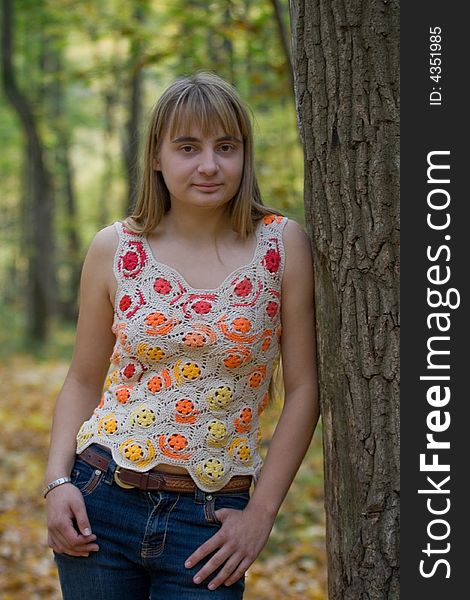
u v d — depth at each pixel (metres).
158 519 2.09
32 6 10.29
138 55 6.71
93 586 2.13
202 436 2.09
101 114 20.38
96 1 8.58
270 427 5.36
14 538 5.25
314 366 2.21
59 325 20.34
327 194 2.11
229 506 2.13
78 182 25.59
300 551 4.83
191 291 2.11
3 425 9.49
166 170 2.13
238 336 2.07
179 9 6.21
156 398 2.10
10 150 22.23
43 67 17.80
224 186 2.11
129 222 2.23
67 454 2.23
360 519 2.12
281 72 5.51
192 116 2.08
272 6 5.01
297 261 2.17
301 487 5.83
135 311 2.12
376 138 2.05
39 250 16.81
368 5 2.04
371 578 2.11
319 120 2.11
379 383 2.08
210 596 2.08
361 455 2.11
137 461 2.09
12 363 15.05
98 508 2.12
